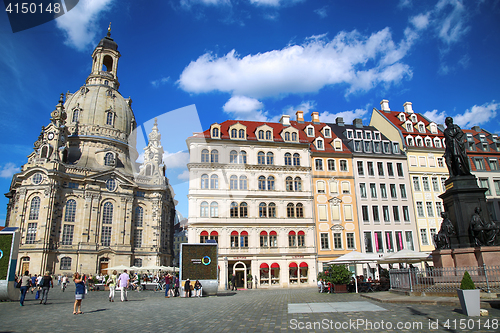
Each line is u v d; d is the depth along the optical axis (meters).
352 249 54.28
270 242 52.16
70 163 81.94
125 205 79.12
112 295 27.78
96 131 88.31
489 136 66.31
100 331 13.10
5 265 27.94
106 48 101.88
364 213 56.19
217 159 52.38
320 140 58.72
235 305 21.75
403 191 58.53
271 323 14.02
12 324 15.18
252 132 57.16
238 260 50.53
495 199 61.28
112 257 75.06
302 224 53.47
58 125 78.19
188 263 31.33
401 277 22.86
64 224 72.81
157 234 81.31
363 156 58.47
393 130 63.34
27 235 69.50
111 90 95.44
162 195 84.56
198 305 22.36
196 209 50.38
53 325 14.76
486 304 16.22
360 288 32.06
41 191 71.12
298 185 55.00
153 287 50.31
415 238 56.44
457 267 21.05
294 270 51.97
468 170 22.98
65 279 48.94
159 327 13.81
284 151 56.06
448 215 23.14
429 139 62.09
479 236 21.08
